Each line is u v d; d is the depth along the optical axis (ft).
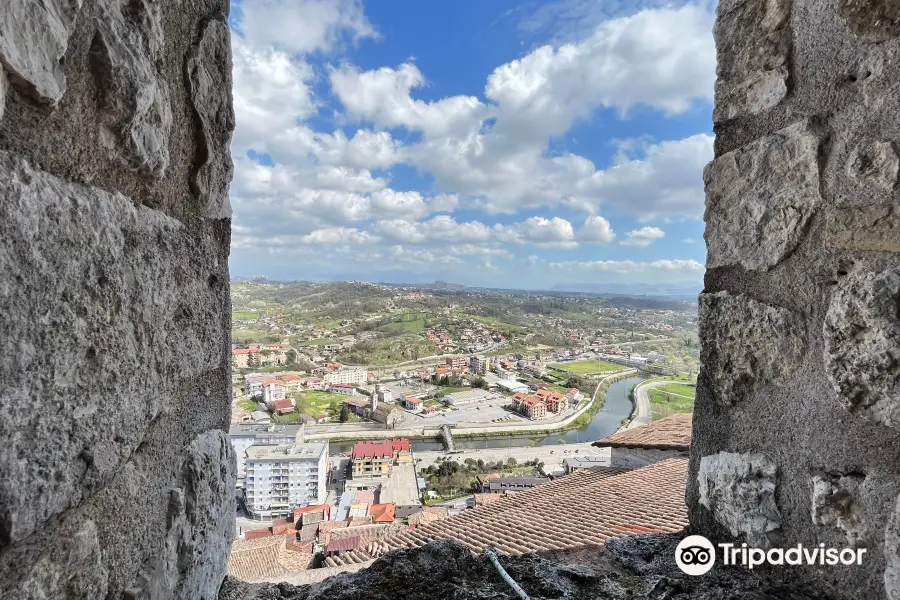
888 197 3.41
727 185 4.63
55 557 2.13
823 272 3.81
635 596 4.25
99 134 2.42
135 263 2.68
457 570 4.59
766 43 4.29
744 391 4.39
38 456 1.95
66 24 2.13
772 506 4.12
